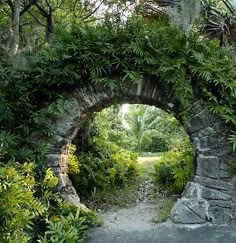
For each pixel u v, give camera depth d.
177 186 5.82
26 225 2.95
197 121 4.55
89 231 4.29
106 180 6.07
